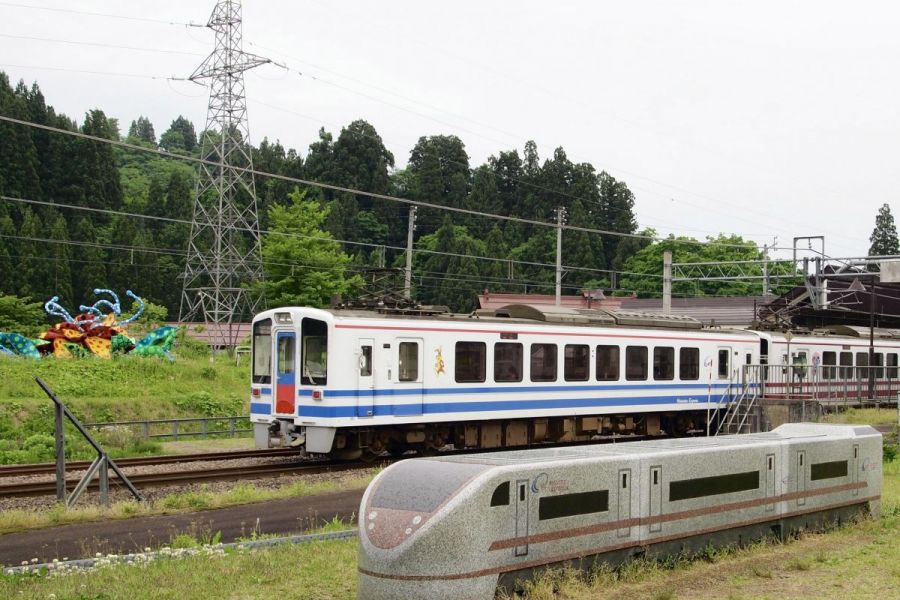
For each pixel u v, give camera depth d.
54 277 68.00
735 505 9.97
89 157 84.81
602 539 8.55
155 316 49.56
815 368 27.94
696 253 79.81
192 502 13.41
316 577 8.81
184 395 31.09
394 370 19.12
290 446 19.14
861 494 11.92
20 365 30.97
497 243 82.81
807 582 8.88
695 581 8.86
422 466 8.09
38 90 86.62
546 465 8.11
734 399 26.92
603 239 93.56
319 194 87.44
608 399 23.30
